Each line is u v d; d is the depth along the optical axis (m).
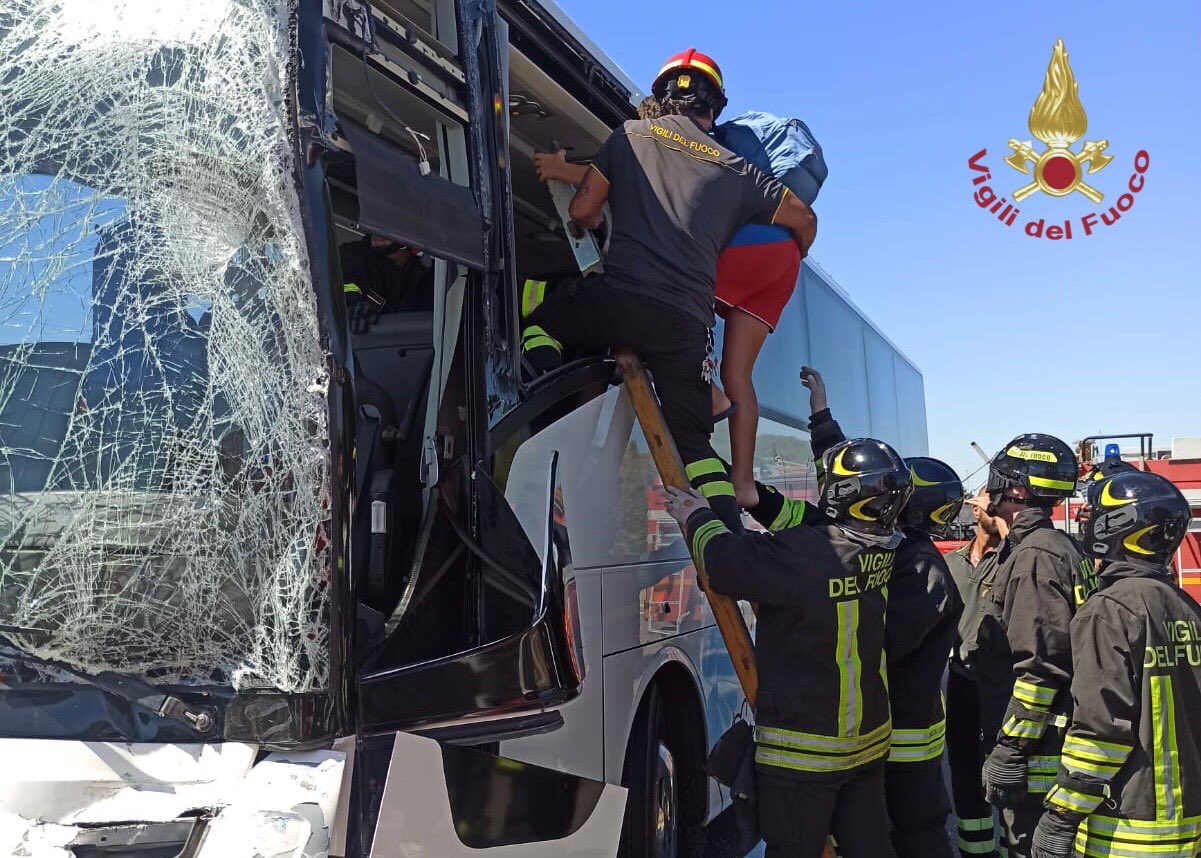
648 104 3.94
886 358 11.34
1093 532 3.20
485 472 2.53
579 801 2.56
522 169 4.32
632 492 4.03
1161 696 2.93
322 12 2.10
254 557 1.88
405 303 3.06
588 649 3.53
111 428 1.94
